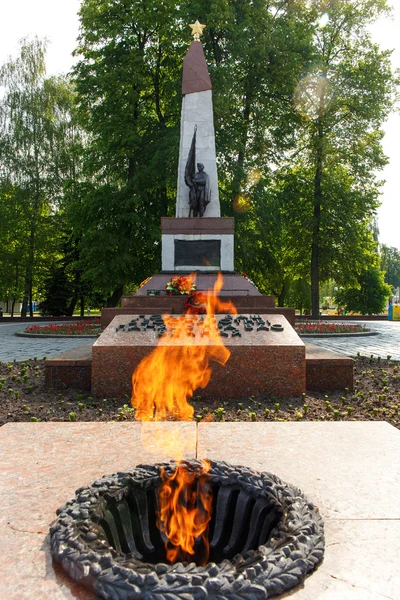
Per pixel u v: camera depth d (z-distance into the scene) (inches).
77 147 1162.6
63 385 285.9
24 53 1278.3
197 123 683.4
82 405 230.5
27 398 259.3
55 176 1304.1
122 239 1050.7
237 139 1014.4
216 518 91.8
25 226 1320.1
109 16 1044.5
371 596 65.1
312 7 1141.7
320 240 1167.6
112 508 87.4
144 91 1149.1
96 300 1518.2
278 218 1092.5
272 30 1046.4
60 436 139.6
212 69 934.4
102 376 263.1
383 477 106.9
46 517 87.7
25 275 1373.0
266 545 72.4
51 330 835.4
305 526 76.7
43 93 1288.1
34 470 111.7
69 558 69.6
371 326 1088.2
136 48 1057.5
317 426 149.9
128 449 127.5
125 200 1045.2
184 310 528.7
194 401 255.1
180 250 603.5
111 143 1046.4
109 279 1055.0
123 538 86.9
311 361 284.4
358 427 148.3
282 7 1114.1
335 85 1123.3
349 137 1150.3
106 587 63.4
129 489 90.8
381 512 89.7
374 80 1099.3
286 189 1197.1
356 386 296.2
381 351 564.4
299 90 1093.8
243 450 126.1
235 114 1086.4
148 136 1080.8
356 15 1135.0
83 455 122.6
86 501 83.5
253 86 1082.7
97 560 68.5
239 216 1051.3
